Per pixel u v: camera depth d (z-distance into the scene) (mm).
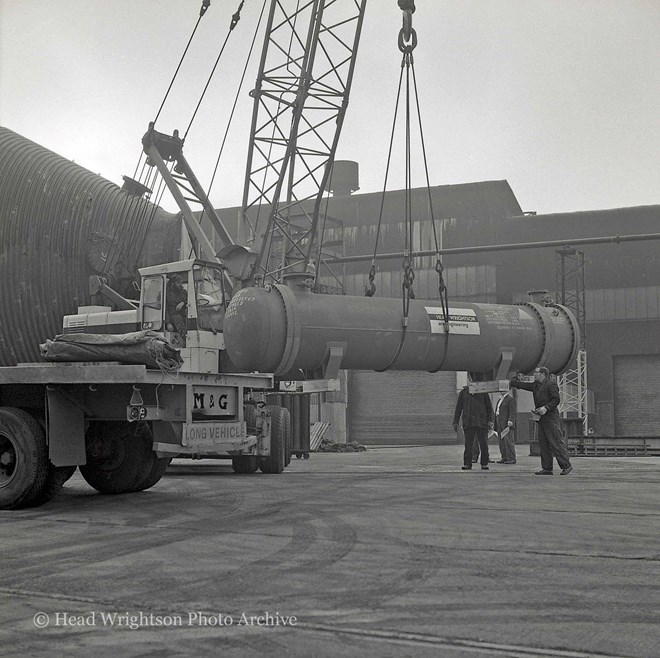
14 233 13305
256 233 19078
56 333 13516
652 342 38250
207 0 18609
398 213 40875
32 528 7062
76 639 3729
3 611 4215
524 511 8039
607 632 3777
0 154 13867
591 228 39094
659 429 38188
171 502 8977
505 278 39656
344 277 37156
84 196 14133
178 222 15648
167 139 19000
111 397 8648
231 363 12031
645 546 6008
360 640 3668
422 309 11352
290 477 12703
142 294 12320
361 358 11008
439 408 39656
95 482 10000
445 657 3426
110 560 5559
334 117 18594
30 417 8516
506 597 4434
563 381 35531
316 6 18625
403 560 5484
